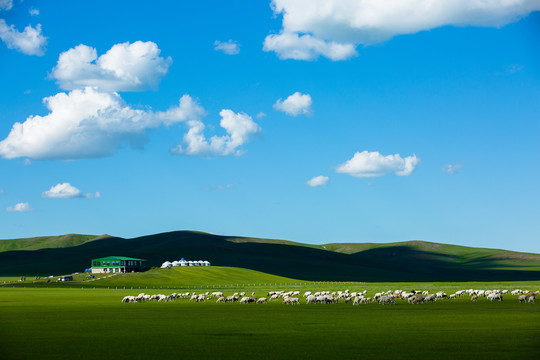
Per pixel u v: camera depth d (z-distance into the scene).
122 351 42.31
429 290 163.75
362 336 49.88
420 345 44.56
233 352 41.75
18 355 40.72
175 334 51.97
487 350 42.12
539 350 42.09
